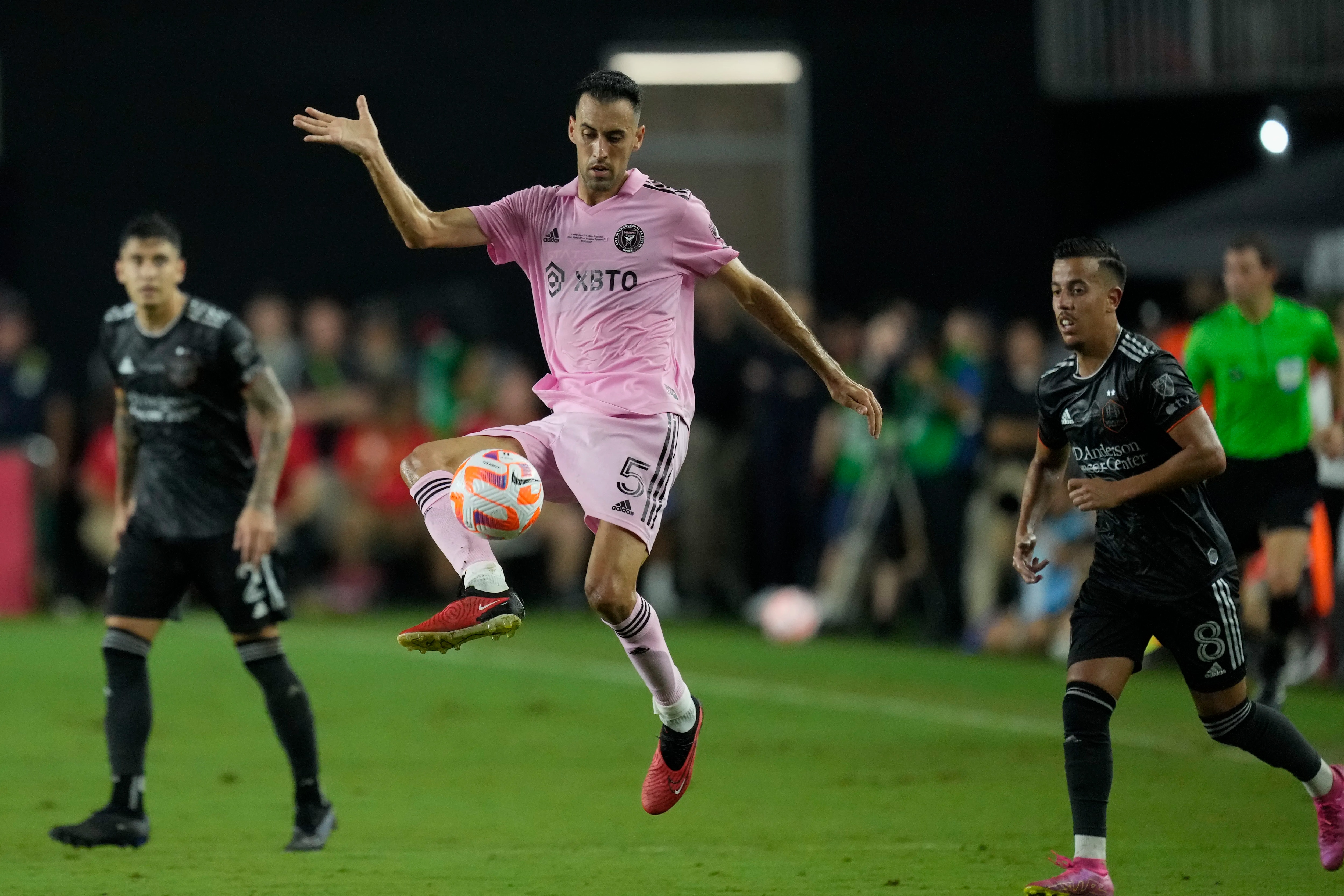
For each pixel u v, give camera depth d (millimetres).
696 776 30938
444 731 36094
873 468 52812
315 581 59500
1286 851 24047
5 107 67188
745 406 59094
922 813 27281
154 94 67750
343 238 68312
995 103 69312
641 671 22141
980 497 50406
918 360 52344
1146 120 69500
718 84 69312
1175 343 49719
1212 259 51375
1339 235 47594
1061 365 22078
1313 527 32969
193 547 24906
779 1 68875
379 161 21078
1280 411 32906
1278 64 67312
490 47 68500
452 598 61281
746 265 69500
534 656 48156
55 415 60125
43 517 59656
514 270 68625
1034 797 28594
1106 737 20641
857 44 69125
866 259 69375
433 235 21562
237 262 68125
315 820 24859
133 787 24297
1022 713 38531
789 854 24031
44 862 23594
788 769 31625
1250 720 21672
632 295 21578
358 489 59406
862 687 42844
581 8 68688
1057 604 48562
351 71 68188
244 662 25234
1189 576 20969
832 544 54281
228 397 25062
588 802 28453
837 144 69250
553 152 68812
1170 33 67938
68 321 67438
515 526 20156
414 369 61094
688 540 59344
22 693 40625
